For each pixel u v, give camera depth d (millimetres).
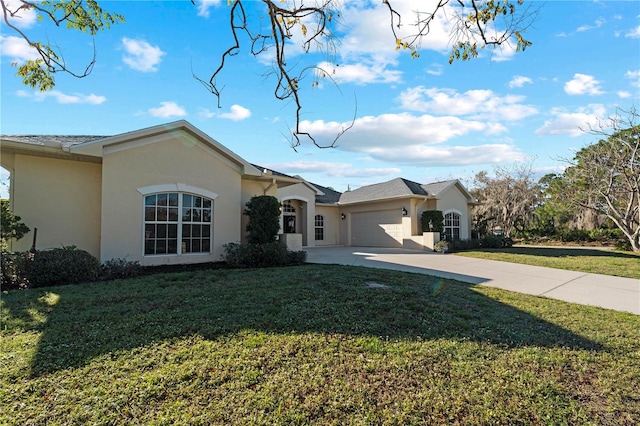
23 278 7441
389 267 11781
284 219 21797
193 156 11438
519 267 12422
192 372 3598
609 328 5641
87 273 8227
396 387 3504
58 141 9453
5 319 5102
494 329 5293
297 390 3373
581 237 25141
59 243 9859
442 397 3354
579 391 3598
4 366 3664
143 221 10414
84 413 2928
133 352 4023
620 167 19531
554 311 6566
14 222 8633
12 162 9492
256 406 3094
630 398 3498
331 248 21328
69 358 3857
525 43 4797
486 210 30266
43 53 6562
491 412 3145
